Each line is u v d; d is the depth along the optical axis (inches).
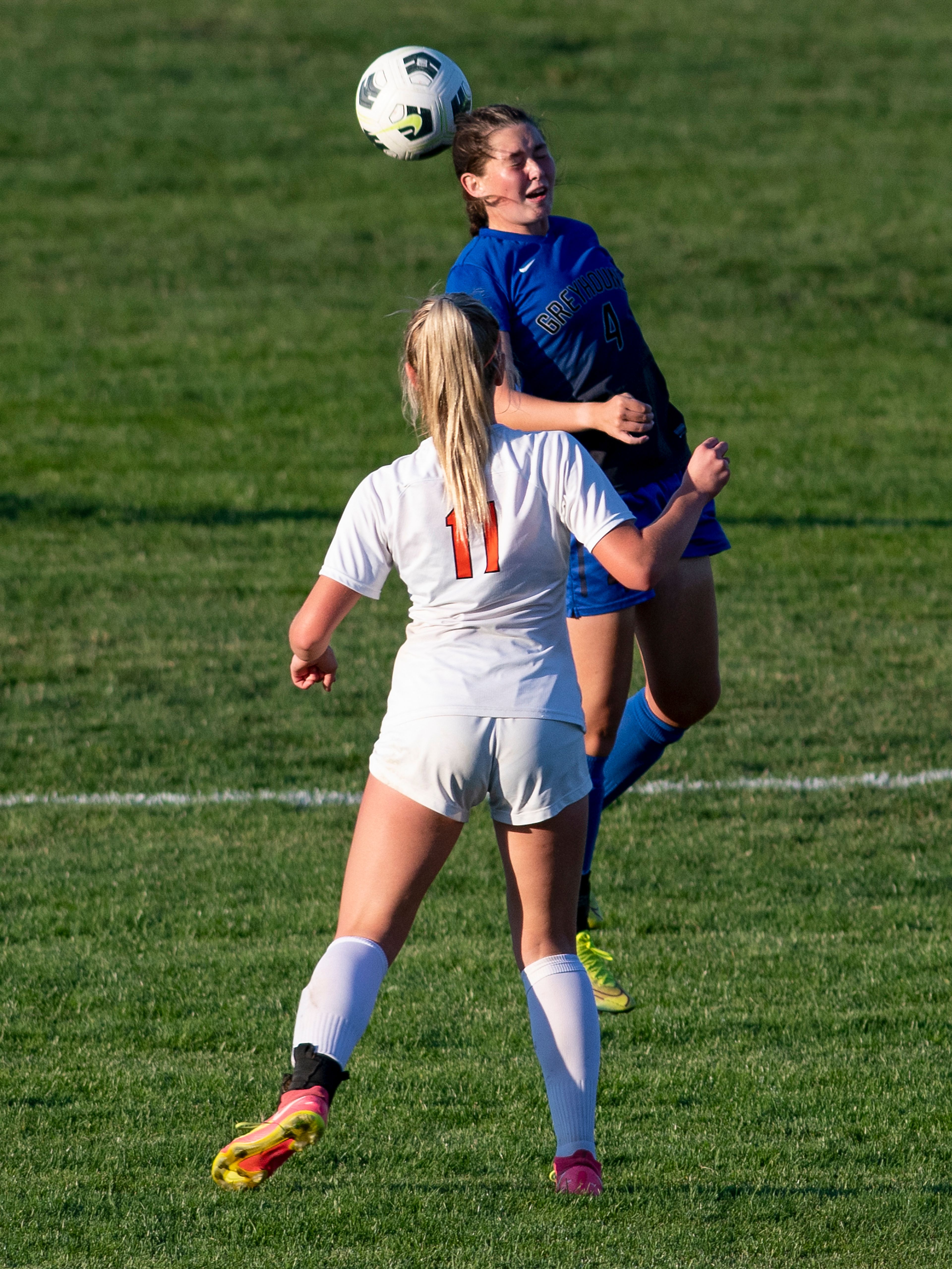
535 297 698.8
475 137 700.7
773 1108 628.1
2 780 1087.6
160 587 1632.6
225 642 1445.6
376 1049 689.6
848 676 1349.7
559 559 505.0
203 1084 650.2
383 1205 520.1
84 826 999.0
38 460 2161.7
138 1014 726.5
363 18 5108.3
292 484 2090.3
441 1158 577.3
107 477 2098.9
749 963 786.8
